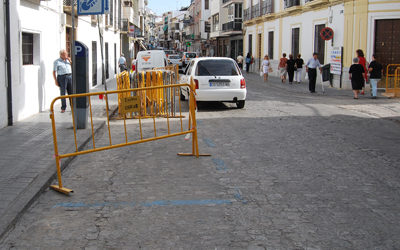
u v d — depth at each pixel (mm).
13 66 10680
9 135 9188
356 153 7980
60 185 5820
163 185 6043
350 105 15406
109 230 4492
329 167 6977
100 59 24844
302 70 28000
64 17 15523
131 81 12555
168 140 9234
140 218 4816
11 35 10500
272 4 34000
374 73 17562
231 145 8664
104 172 6766
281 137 9469
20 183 5793
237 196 5539
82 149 8320
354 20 21234
